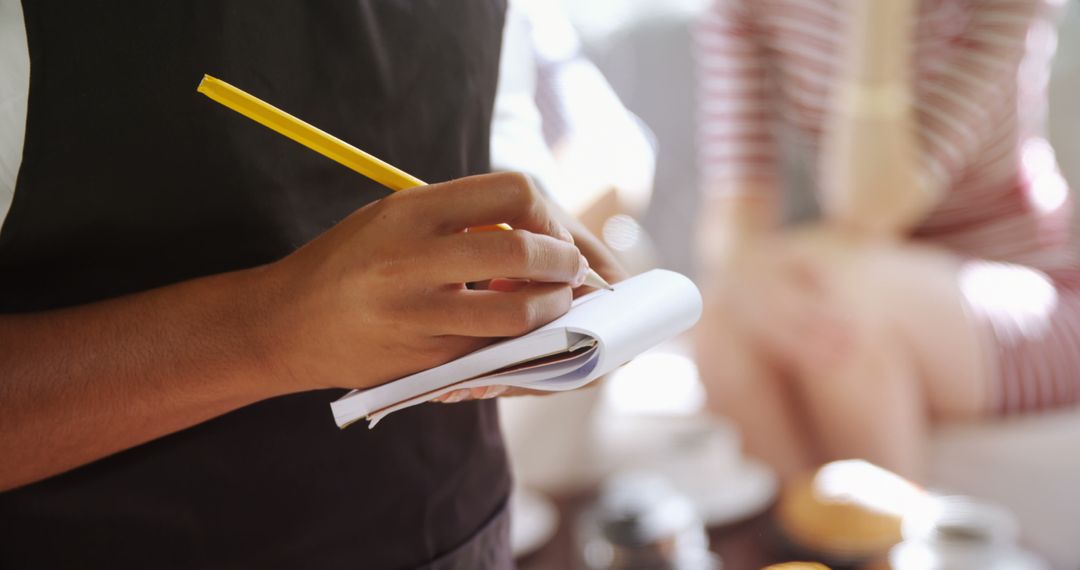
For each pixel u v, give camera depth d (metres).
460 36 0.70
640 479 1.46
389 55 0.66
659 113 2.59
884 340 1.77
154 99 0.58
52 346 0.57
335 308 0.52
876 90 1.74
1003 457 1.73
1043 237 1.96
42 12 0.56
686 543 1.29
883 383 1.76
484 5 0.72
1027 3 1.74
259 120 0.53
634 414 1.75
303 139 0.54
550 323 0.54
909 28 1.75
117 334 0.57
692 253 2.62
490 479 0.75
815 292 1.83
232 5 0.59
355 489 0.67
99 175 0.59
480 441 0.74
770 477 1.52
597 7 2.56
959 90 1.76
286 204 0.63
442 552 0.71
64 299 0.62
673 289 0.60
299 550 0.66
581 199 1.51
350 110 0.64
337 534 0.67
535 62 1.71
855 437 1.79
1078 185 2.20
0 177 0.57
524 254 0.50
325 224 0.66
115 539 0.64
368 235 0.51
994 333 1.77
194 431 0.63
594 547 1.30
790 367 1.86
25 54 0.56
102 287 0.62
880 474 1.39
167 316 0.57
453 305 0.51
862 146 1.76
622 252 1.73
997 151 1.89
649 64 2.57
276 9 0.61
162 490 0.63
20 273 0.61
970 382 1.78
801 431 1.89
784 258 1.88
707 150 2.00
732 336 1.88
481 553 0.74
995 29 1.74
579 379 0.52
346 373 0.54
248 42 0.60
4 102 0.57
